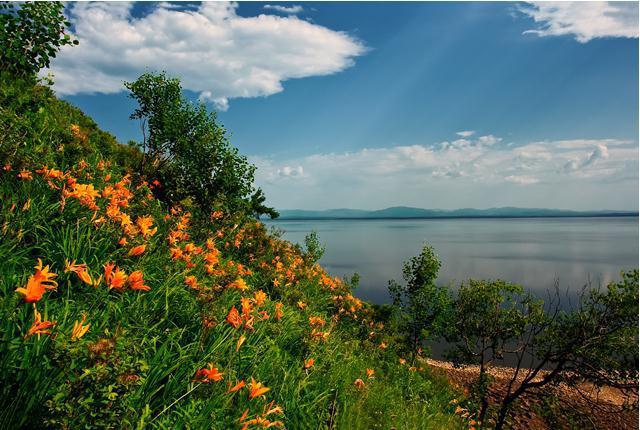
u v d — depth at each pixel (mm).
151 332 3104
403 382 7336
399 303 13102
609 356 9680
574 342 10000
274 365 3752
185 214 7008
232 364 3207
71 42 8344
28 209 3545
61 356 1889
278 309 4875
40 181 4098
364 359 7652
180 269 4258
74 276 3215
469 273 63812
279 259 9820
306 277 9578
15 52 7535
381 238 189375
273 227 12484
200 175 9438
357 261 85688
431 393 8336
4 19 7477
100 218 3779
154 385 2578
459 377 18938
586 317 10000
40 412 1838
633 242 156125
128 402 2062
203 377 2473
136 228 4082
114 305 2852
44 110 6336
